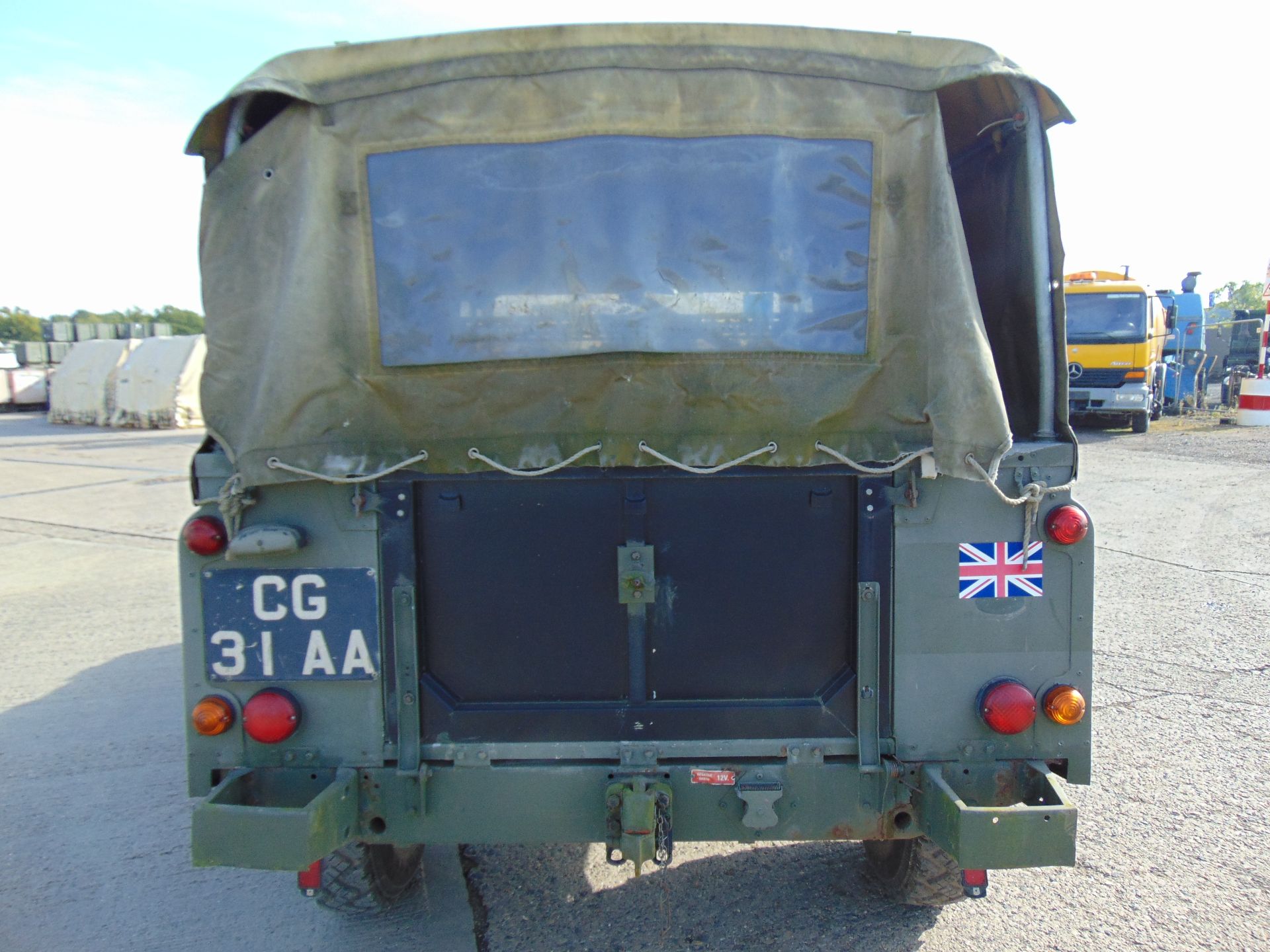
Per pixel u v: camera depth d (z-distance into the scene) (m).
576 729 2.67
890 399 2.63
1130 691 5.21
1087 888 3.38
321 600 2.65
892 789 2.67
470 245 2.59
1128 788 4.11
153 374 25.88
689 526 2.65
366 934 3.20
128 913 3.36
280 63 2.57
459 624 2.68
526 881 3.53
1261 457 13.37
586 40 2.54
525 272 2.58
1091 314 16.97
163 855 3.76
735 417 2.60
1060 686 2.63
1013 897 3.33
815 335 2.61
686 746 2.66
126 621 7.07
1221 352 24.70
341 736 2.68
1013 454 2.61
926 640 2.65
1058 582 2.65
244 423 2.63
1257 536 8.77
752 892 3.41
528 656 2.69
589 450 2.58
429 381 2.61
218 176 2.62
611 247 2.56
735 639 2.68
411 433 2.63
